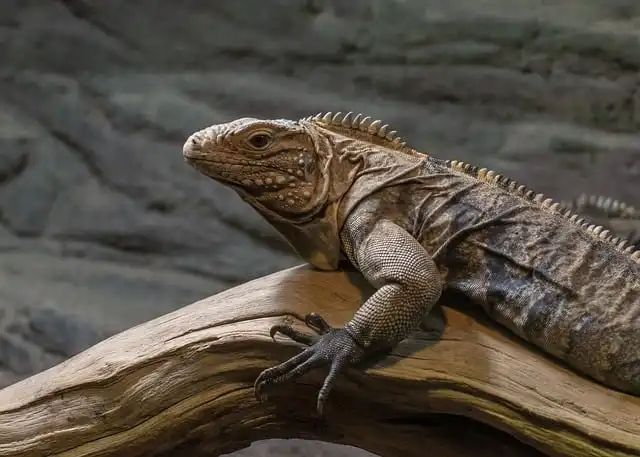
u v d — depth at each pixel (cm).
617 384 273
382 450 309
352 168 304
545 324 274
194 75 691
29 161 716
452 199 297
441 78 646
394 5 647
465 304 301
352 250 294
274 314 293
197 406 296
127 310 663
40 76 715
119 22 698
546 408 266
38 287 680
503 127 640
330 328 275
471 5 636
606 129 624
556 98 629
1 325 655
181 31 689
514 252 286
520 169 631
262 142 287
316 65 670
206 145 284
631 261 286
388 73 655
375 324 265
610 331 269
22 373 638
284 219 299
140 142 696
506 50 634
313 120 313
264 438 313
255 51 679
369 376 277
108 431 299
